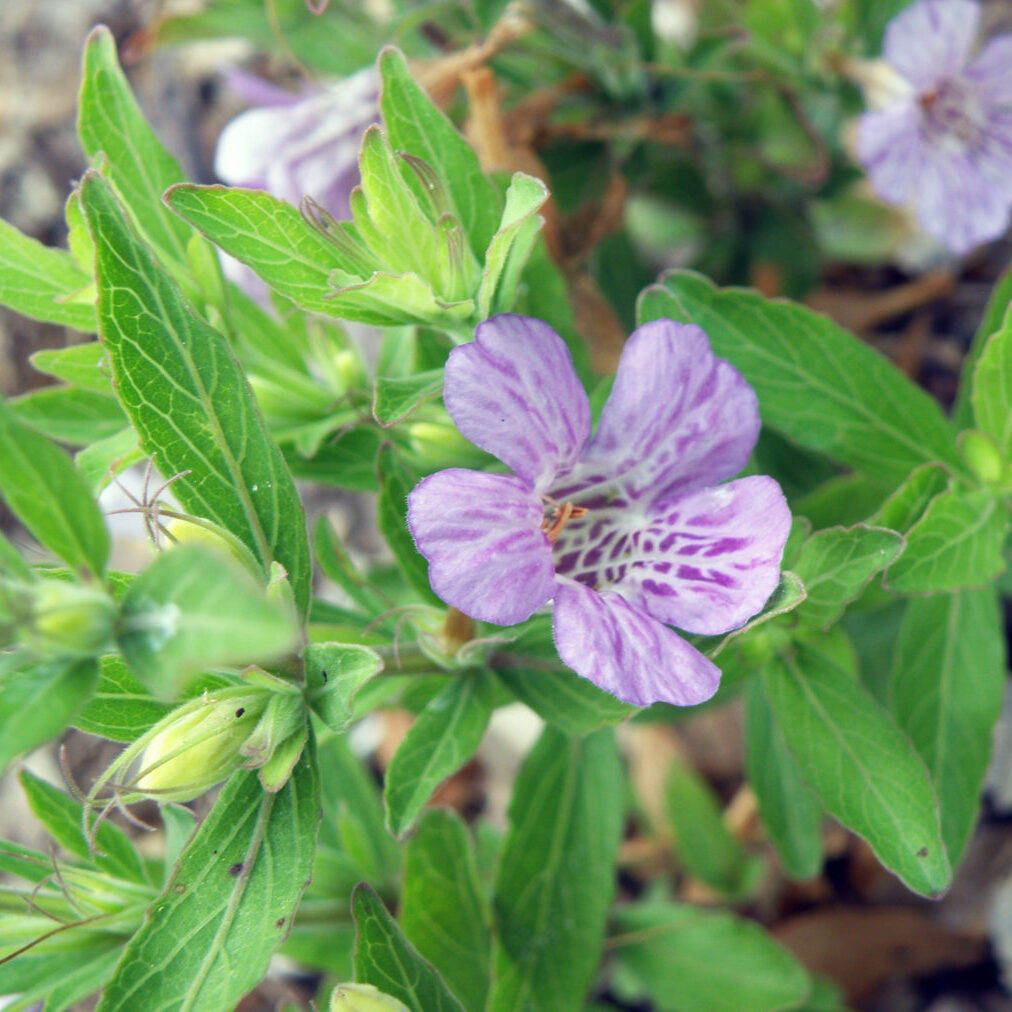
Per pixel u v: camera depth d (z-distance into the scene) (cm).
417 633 12
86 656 9
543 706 12
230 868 11
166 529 11
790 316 13
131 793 10
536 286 14
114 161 12
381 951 11
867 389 13
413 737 12
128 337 11
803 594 10
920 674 13
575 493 11
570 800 14
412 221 11
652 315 13
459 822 14
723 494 11
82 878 12
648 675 10
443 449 12
